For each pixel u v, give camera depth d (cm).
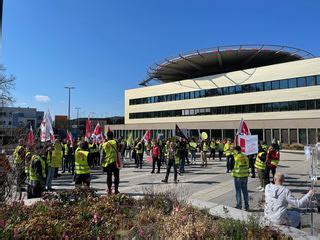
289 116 4747
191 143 2747
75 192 861
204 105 6050
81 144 1167
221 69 6781
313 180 988
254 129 5172
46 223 602
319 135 4369
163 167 2373
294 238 593
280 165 2589
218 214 782
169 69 7000
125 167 2427
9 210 629
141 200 826
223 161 2955
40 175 1026
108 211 741
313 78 4516
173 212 665
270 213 721
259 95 5159
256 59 6169
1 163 606
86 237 553
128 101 8019
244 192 1013
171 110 6788
